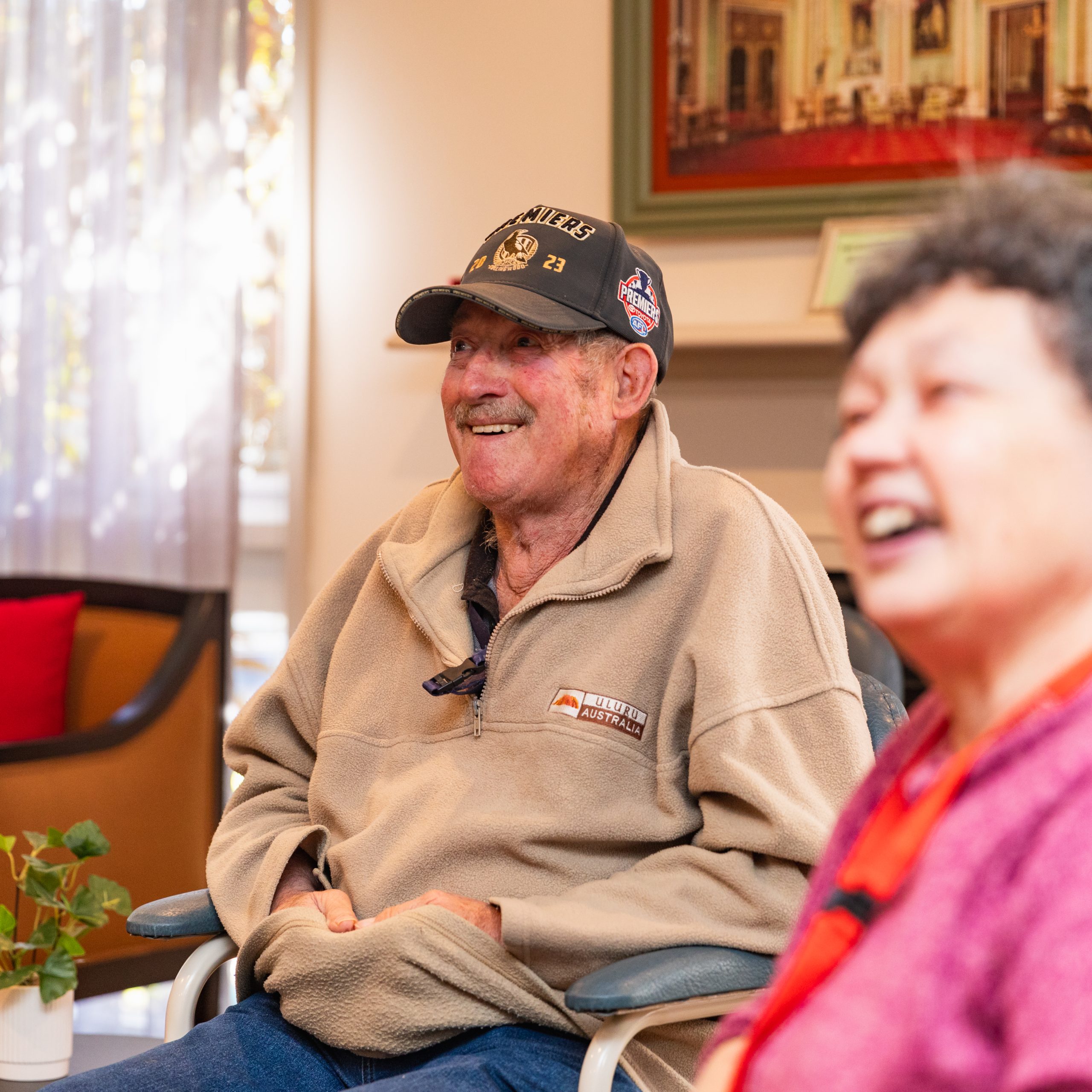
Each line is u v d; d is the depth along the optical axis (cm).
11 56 329
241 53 317
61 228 329
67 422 332
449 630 147
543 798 134
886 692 139
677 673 132
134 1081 124
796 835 119
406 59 308
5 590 293
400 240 310
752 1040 46
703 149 282
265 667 329
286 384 318
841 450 45
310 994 126
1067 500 41
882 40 271
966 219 44
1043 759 40
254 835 153
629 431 149
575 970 121
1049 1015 36
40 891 207
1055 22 261
